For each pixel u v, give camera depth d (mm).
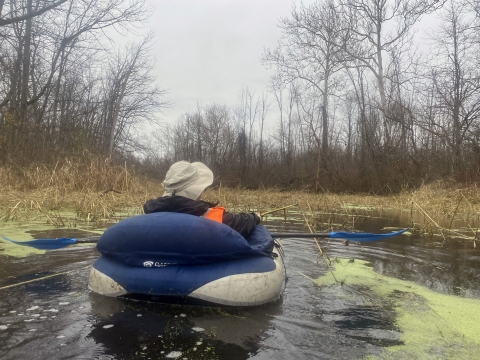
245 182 19500
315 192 15375
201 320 2326
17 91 15156
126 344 1997
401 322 2404
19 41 14289
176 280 2496
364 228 6574
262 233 3205
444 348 2064
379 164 16047
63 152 11469
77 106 19562
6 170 9633
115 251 2650
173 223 2520
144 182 13273
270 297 2678
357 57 18266
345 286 3129
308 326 2301
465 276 3482
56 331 2123
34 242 3320
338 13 18828
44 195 7273
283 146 24797
